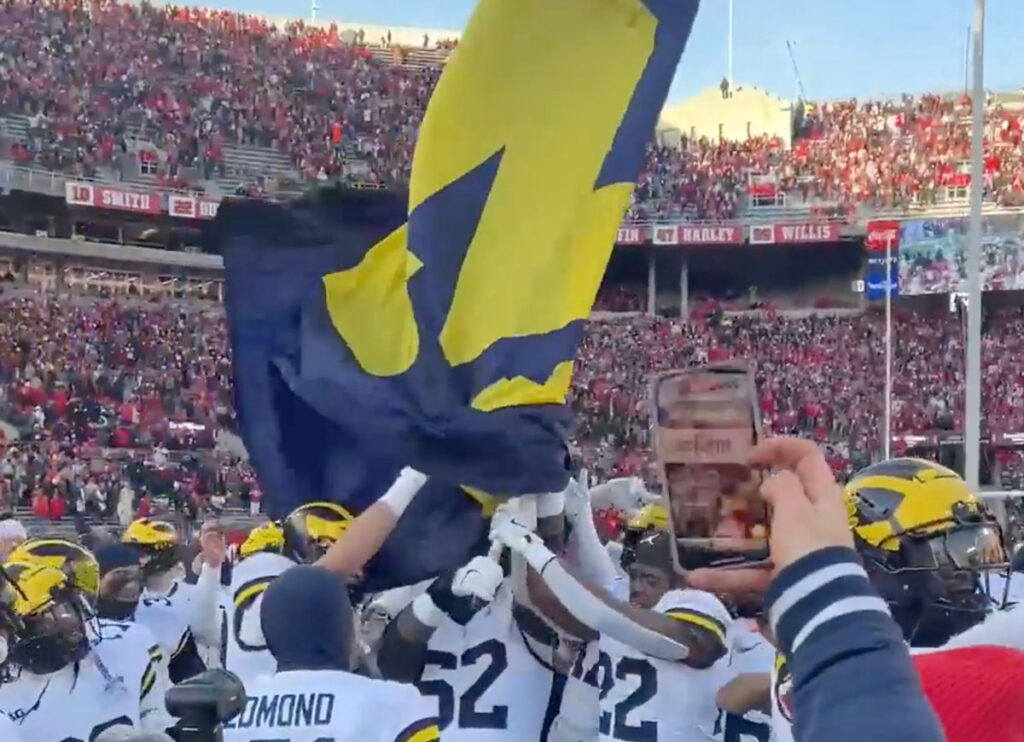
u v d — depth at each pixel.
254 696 2.79
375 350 3.73
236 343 3.85
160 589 6.94
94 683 4.27
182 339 27.08
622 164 3.60
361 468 3.63
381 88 33.41
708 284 34.16
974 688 1.62
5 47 28.36
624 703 3.29
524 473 3.38
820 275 33.56
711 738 3.22
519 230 3.64
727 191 33.12
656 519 4.15
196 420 25.09
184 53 30.97
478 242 3.65
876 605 1.24
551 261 3.61
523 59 3.65
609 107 3.62
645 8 3.62
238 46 32.09
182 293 29.62
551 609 3.32
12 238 26.97
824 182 32.88
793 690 1.25
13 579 4.14
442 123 3.70
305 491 3.72
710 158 34.09
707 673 3.23
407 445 3.53
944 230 30.00
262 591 3.55
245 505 22.48
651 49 3.62
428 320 3.61
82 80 28.98
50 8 29.61
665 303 34.22
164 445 23.86
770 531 1.43
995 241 30.14
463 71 3.68
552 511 3.45
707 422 1.53
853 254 33.19
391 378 3.65
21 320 25.81
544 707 3.52
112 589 5.67
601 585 3.50
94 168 27.84
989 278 29.98
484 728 3.47
